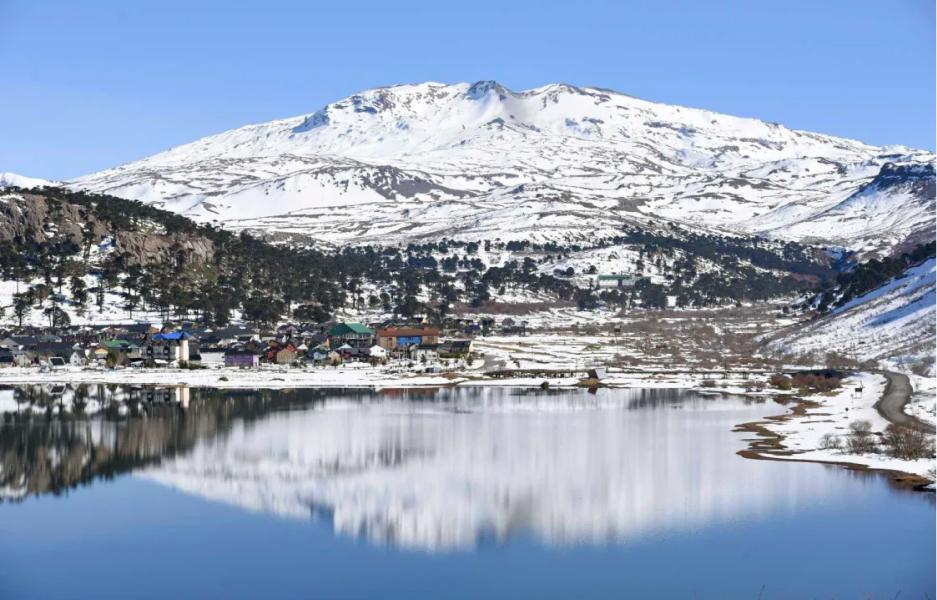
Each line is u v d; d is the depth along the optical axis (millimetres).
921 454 113188
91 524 88250
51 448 124188
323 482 105438
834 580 71375
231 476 108312
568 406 173250
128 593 70562
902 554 76812
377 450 124062
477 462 115812
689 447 124062
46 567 76188
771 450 120000
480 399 187250
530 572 75188
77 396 189125
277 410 166750
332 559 78688
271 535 85062
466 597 69500
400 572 75188
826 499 93375
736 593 69688
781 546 79438
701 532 84312
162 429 141375
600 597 69062
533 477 107062
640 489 100250
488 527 87312
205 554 79812
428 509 93562
